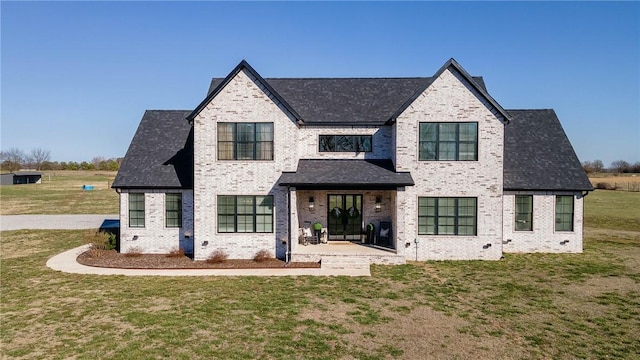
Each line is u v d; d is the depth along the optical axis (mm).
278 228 21766
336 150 23234
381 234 22828
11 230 33125
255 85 21719
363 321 13023
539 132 25641
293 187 20938
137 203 23625
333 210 23500
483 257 21594
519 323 12914
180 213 23594
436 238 21641
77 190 75938
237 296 15562
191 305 14531
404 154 21531
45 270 19734
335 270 19391
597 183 84750
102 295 15773
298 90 25188
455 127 21516
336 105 23922
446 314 13680
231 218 21938
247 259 21781
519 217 23578
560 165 24000
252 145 21828
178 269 19844
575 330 12375
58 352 10898
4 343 11484
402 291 16203
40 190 75812
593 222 36844
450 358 10586
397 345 11336
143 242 23516
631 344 11406
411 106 21516
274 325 12688
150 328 12461
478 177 21500
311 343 11414
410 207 21625
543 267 20062
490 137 21391
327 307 14328
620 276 18391
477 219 21547
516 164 24094
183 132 26234
